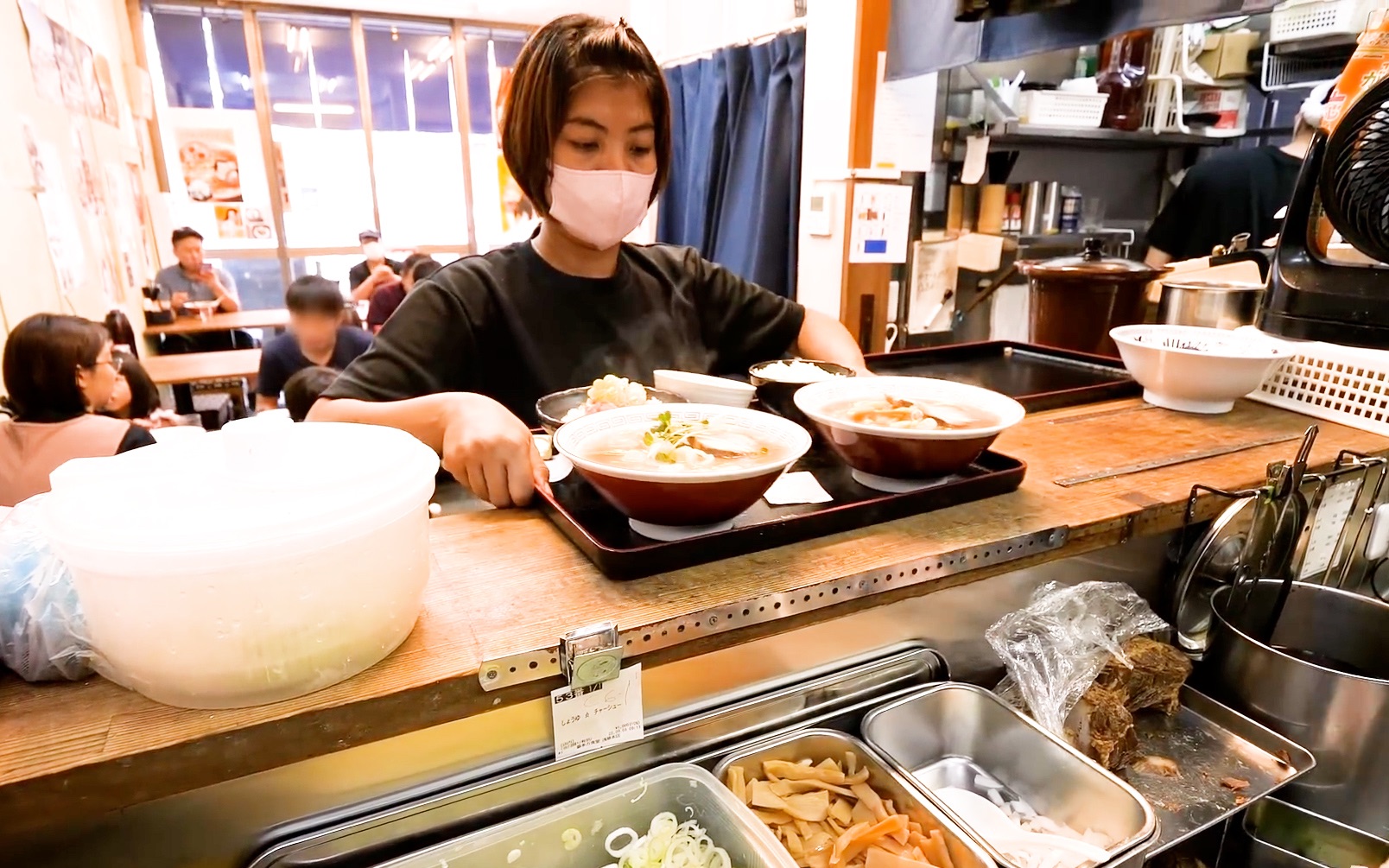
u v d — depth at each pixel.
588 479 0.82
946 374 1.68
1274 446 1.28
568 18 1.42
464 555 0.87
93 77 4.03
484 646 0.70
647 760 0.84
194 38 5.47
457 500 1.13
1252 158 2.97
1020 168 3.31
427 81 6.14
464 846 0.72
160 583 0.53
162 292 5.00
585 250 1.61
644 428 0.94
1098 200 3.52
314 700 0.62
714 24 3.79
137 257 4.75
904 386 1.13
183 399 4.46
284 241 6.00
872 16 2.60
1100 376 1.66
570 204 1.47
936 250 3.16
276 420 0.65
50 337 2.12
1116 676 1.01
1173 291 1.89
